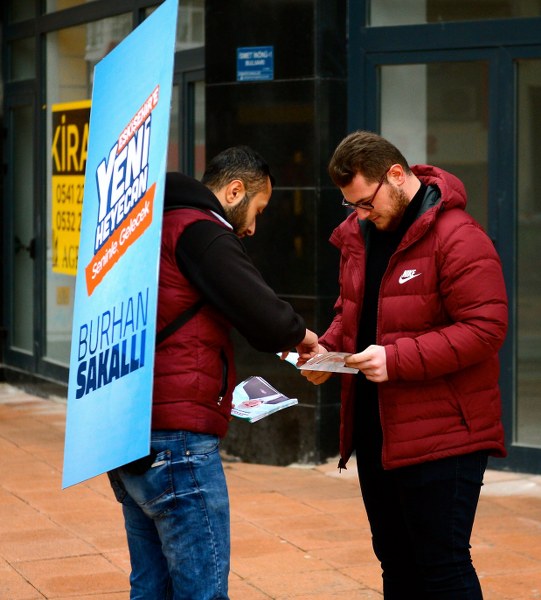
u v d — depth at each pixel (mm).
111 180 3617
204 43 8375
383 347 3594
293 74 7516
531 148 7301
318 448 7656
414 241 3646
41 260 11133
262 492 6996
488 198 7418
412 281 3674
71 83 10586
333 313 7633
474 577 3713
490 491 6977
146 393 3172
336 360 3600
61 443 8680
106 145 3709
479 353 3572
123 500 3650
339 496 6891
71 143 10492
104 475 7477
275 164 7605
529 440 7418
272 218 7633
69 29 10625
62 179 10680
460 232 3617
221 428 3467
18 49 11680
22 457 8125
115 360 3381
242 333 3379
